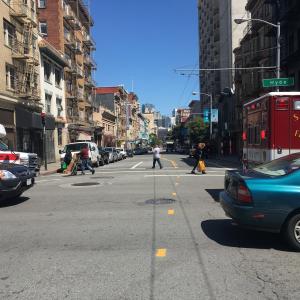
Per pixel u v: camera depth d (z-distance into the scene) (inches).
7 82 1238.9
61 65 1861.5
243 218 267.7
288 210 260.5
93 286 207.2
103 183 685.3
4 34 1214.3
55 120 1708.9
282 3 1380.4
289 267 232.8
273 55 1596.9
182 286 205.0
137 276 220.2
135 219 367.9
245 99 2105.1
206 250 267.7
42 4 1897.1
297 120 394.3
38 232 327.6
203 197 494.6
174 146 4517.7
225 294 194.4
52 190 602.5
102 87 3919.8
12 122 1239.5
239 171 302.8
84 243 289.6
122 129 4234.7
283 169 285.9
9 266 242.5
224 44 3127.5
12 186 453.1
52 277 221.5
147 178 756.6
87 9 2534.5
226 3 3046.3
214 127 3100.4
